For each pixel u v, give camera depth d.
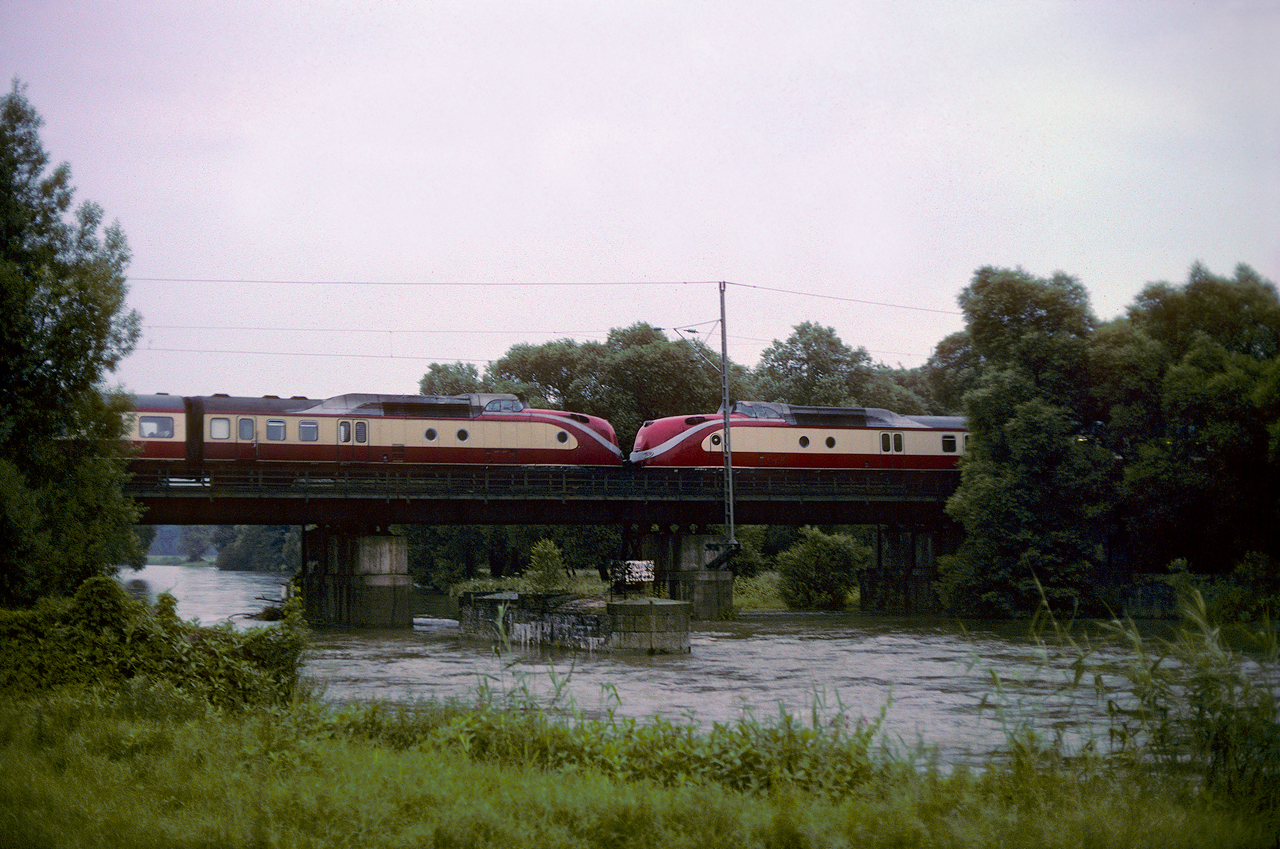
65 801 10.04
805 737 12.84
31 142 29.62
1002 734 18.20
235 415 54.75
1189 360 50.81
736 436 62.34
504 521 59.03
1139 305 55.78
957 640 44.44
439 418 58.09
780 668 33.16
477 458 58.41
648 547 65.69
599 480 59.12
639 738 13.26
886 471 64.44
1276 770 11.04
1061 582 55.34
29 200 29.39
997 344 59.97
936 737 17.83
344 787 10.55
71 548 27.77
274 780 10.73
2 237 28.72
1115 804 10.15
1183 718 11.82
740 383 92.56
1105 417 59.00
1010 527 56.03
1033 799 10.48
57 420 28.22
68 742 12.41
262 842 8.99
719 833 9.45
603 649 38.47
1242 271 51.25
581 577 79.94
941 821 9.61
